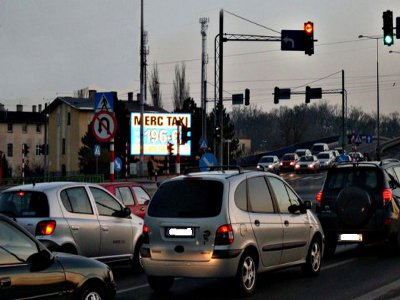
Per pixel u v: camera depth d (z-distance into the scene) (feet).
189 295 53.26
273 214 55.98
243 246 51.60
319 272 62.54
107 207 63.41
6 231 35.45
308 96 256.93
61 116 439.63
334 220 73.31
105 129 96.37
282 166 334.44
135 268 65.98
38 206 57.72
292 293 53.26
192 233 51.24
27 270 35.47
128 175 324.60
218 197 51.65
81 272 38.70
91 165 337.93
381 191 72.33
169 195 53.01
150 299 51.80
